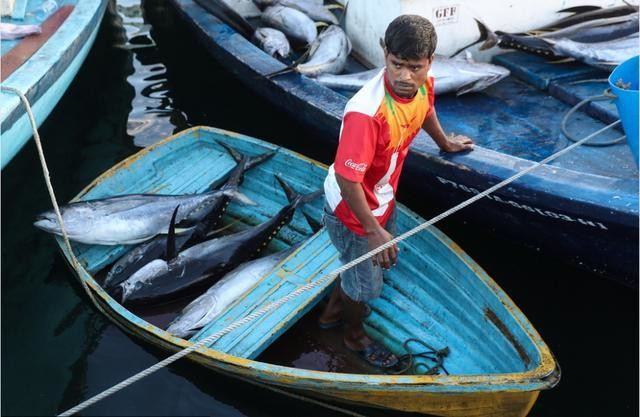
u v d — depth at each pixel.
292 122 5.33
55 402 3.40
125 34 7.44
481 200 3.86
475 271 3.52
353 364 3.62
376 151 2.80
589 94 4.56
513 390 2.87
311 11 5.98
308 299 3.65
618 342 3.80
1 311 4.00
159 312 3.96
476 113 4.62
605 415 3.41
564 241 3.70
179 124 5.90
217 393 3.51
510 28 5.12
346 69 5.41
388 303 3.94
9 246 4.52
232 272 3.97
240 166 4.61
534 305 4.02
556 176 3.46
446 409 3.12
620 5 5.23
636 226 3.15
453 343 3.64
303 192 4.63
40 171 5.27
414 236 3.95
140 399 3.42
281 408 3.44
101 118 5.95
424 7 4.79
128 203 4.30
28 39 4.95
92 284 3.75
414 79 2.63
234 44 5.45
